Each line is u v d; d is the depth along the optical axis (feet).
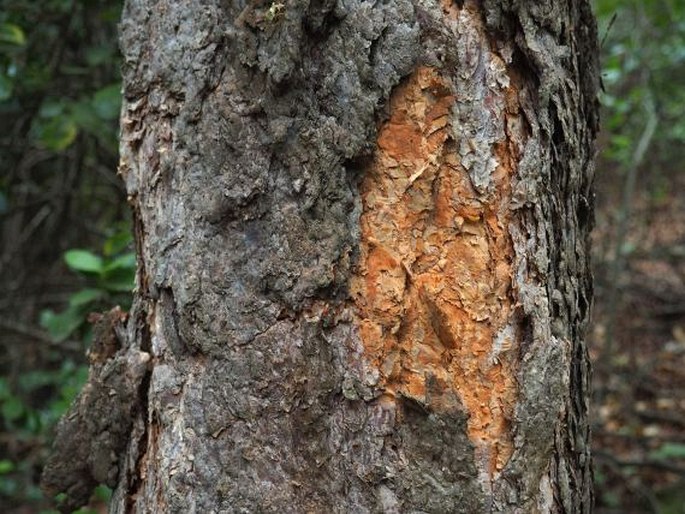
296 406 4.06
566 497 4.27
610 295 13.30
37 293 10.19
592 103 4.64
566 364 4.18
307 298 4.05
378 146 4.09
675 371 13.17
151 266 4.27
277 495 4.05
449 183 4.12
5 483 9.50
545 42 4.21
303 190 4.06
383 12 4.05
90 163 9.95
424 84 4.08
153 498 4.22
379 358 4.08
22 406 8.66
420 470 4.04
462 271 4.12
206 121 4.14
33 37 8.14
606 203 16.67
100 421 4.41
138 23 4.34
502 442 4.11
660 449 10.71
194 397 4.13
